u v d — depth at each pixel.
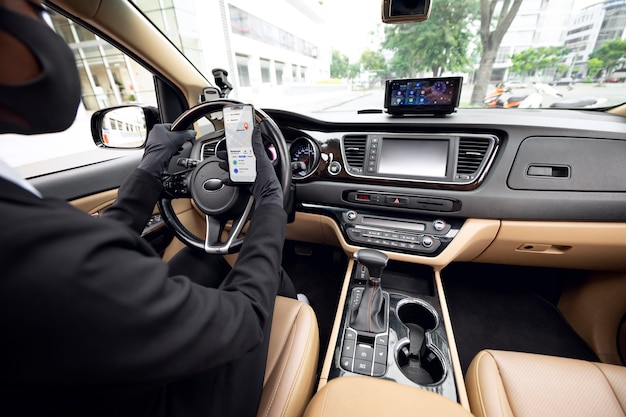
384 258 1.04
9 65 0.26
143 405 0.41
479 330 1.45
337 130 1.30
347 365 0.99
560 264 1.21
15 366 0.23
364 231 1.31
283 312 0.91
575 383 0.72
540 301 1.58
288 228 1.55
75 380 0.26
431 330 1.10
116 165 1.28
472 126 1.11
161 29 1.25
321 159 1.33
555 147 1.03
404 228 1.27
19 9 0.25
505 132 1.07
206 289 0.40
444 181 1.15
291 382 0.72
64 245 0.24
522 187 1.07
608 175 0.99
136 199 0.74
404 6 1.14
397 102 1.22
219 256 1.16
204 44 2.44
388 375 0.96
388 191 1.23
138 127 1.31
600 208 1.00
